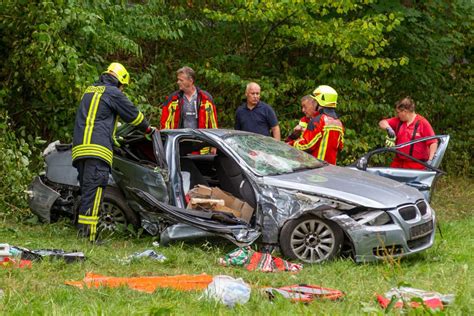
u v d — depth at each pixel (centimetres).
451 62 2503
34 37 1508
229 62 2103
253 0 1873
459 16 2239
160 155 1249
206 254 1153
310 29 1956
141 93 1881
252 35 2105
